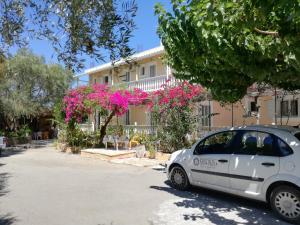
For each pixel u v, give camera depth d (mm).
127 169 12727
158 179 10477
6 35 3787
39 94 27922
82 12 3598
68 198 8086
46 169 12977
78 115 19875
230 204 7531
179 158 8812
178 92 14086
